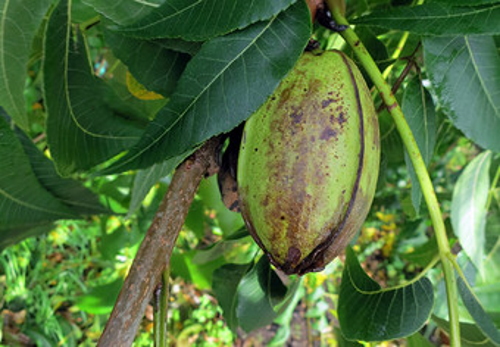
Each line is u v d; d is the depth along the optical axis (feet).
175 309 1.69
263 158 0.36
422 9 0.39
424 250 0.70
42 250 1.54
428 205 0.39
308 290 1.71
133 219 1.03
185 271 0.80
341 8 0.41
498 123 0.43
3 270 1.49
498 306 0.60
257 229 0.37
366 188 0.37
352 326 0.44
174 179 0.37
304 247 0.36
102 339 0.32
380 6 0.57
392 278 1.96
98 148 0.43
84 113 0.42
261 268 0.56
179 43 0.40
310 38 0.38
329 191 0.36
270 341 1.67
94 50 1.21
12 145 0.45
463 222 0.59
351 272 0.45
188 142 0.34
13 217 0.49
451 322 0.38
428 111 0.47
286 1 0.34
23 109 0.40
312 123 0.36
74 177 0.52
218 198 0.66
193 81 0.35
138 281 0.34
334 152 0.36
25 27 0.38
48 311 1.48
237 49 0.35
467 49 0.43
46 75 0.39
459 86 0.43
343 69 0.38
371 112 0.39
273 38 0.35
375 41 0.52
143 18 0.36
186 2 0.36
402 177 1.36
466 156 1.78
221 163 0.42
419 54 0.57
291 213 0.36
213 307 1.71
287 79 0.38
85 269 1.65
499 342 0.40
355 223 0.37
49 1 0.38
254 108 0.34
